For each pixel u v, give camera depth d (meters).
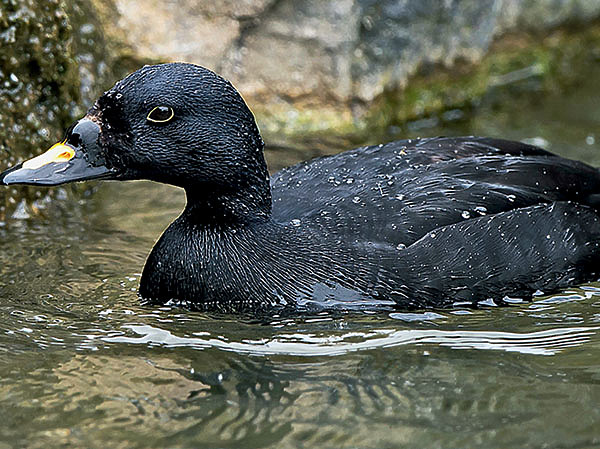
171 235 9.38
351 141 14.20
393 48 14.55
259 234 9.20
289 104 14.54
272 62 14.41
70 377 8.14
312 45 14.27
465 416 7.63
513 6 15.84
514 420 7.58
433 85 15.27
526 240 9.44
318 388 7.99
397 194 9.51
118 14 13.78
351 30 14.16
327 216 9.40
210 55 14.27
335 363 8.37
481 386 8.05
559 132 14.60
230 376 8.16
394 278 9.09
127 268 10.24
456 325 8.96
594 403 7.81
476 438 7.34
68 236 11.05
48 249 10.70
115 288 9.77
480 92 15.77
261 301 9.07
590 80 16.55
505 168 9.80
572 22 16.56
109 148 8.82
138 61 14.03
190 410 7.67
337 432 7.39
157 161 8.88
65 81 12.19
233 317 9.07
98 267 10.26
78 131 8.83
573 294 9.54
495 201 9.46
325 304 9.02
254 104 14.57
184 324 8.99
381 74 14.55
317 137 14.24
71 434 7.33
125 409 7.68
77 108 12.47
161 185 12.55
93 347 8.62
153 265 9.38
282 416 7.60
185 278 9.20
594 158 13.54
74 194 12.08
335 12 14.09
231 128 8.95
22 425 7.45
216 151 8.92
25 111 11.79
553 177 9.88
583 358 8.49
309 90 14.47
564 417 7.62
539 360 8.46
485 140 10.32
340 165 10.02
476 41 15.38
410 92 15.06
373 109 14.68
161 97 8.76
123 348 8.61
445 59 15.19
